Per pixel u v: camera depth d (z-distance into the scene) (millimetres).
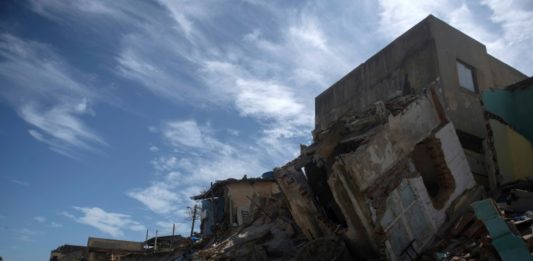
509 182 12500
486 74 15789
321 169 12961
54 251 39188
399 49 15672
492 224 7488
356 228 10328
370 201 9961
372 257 10391
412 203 10711
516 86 13469
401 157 11055
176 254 25031
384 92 15930
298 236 15438
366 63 17297
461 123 13859
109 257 34531
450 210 11500
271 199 19891
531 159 12523
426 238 10641
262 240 16125
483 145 14047
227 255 15664
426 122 11945
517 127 13141
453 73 14406
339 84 18766
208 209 30562
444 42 14617
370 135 10758
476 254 8328
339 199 10367
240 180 26641
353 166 9984
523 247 7090
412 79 14773
